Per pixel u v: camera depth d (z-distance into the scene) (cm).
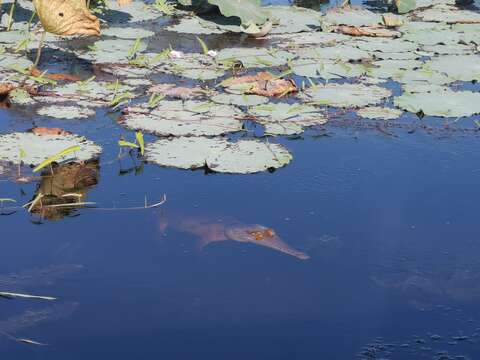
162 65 732
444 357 335
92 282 384
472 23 928
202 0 919
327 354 335
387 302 373
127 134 572
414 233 437
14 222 443
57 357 329
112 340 341
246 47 796
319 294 379
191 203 467
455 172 520
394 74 719
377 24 900
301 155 543
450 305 372
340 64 742
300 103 643
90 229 436
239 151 538
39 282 383
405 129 596
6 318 355
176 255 411
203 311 363
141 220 447
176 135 566
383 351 338
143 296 374
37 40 791
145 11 921
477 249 422
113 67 723
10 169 510
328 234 435
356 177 509
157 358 330
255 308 366
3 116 599
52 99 634
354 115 624
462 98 655
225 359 330
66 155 519
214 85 683
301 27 880
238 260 407
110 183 494
